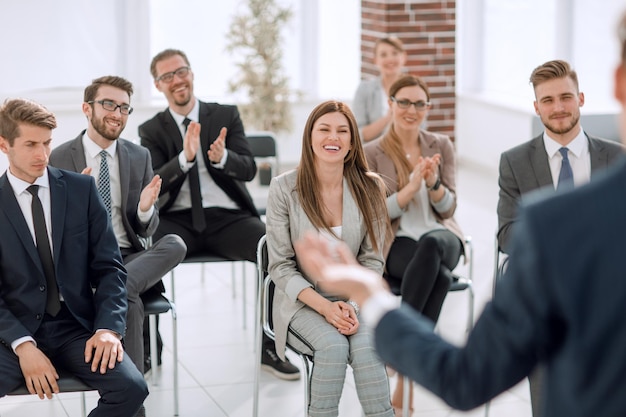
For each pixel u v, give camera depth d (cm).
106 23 846
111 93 393
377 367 329
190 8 876
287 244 351
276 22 834
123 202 399
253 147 541
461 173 893
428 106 432
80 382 310
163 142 461
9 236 313
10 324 307
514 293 108
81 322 319
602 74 784
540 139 377
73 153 400
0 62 823
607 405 103
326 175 353
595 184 104
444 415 394
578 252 102
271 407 402
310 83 921
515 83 885
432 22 798
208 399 409
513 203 375
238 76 856
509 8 884
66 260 320
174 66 455
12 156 313
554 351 109
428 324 124
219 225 449
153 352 415
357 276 127
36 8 825
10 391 304
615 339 101
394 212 409
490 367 112
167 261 379
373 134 577
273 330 361
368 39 825
